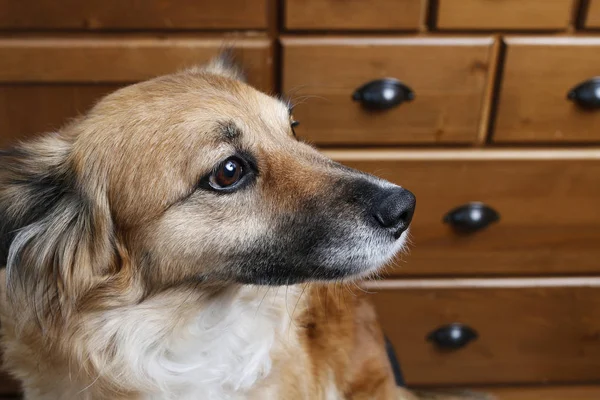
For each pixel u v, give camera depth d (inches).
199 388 50.4
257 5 58.3
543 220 68.6
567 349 76.7
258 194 45.7
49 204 46.1
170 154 43.6
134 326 47.3
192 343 49.4
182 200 44.2
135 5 57.2
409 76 61.5
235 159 44.9
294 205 45.6
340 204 45.4
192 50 59.6
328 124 63.4
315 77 61.2
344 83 61.5
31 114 61.6
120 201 44.8
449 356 77.0
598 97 60.9
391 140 64.7
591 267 71.6
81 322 46.1
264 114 48.3
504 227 69.1
